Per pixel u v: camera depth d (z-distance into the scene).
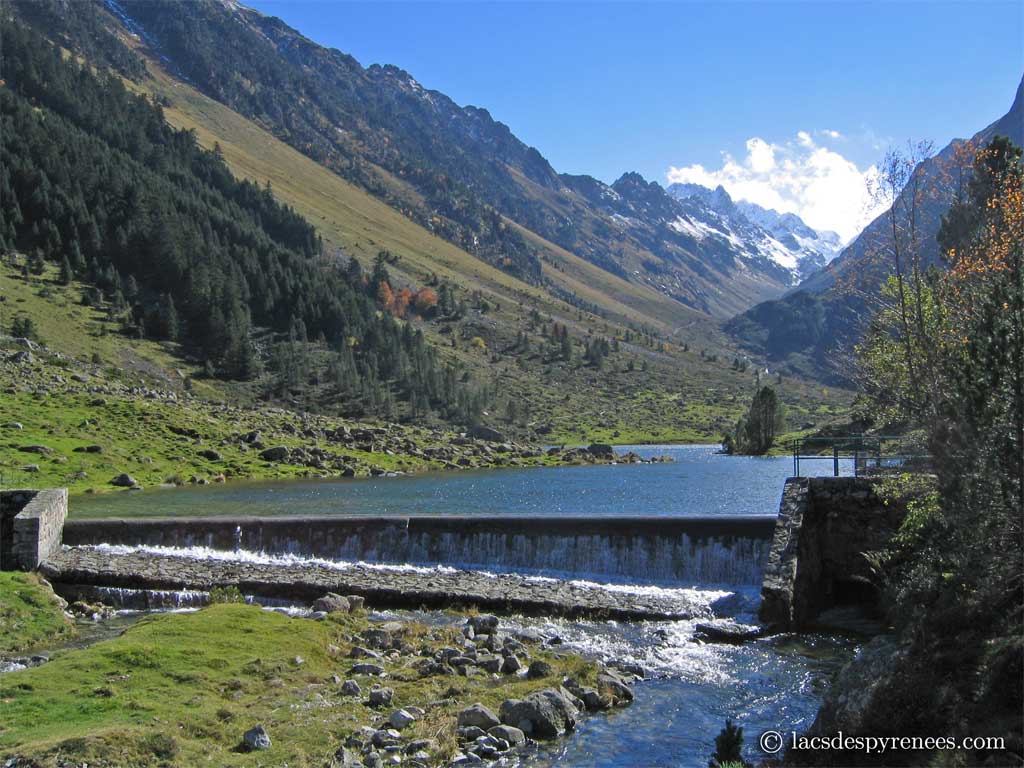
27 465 80.75
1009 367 16.88
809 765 15.25
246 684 19.25
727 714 20.08
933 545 22.02
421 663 22.45
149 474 91.12
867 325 31.94
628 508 72.94
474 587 33.69
